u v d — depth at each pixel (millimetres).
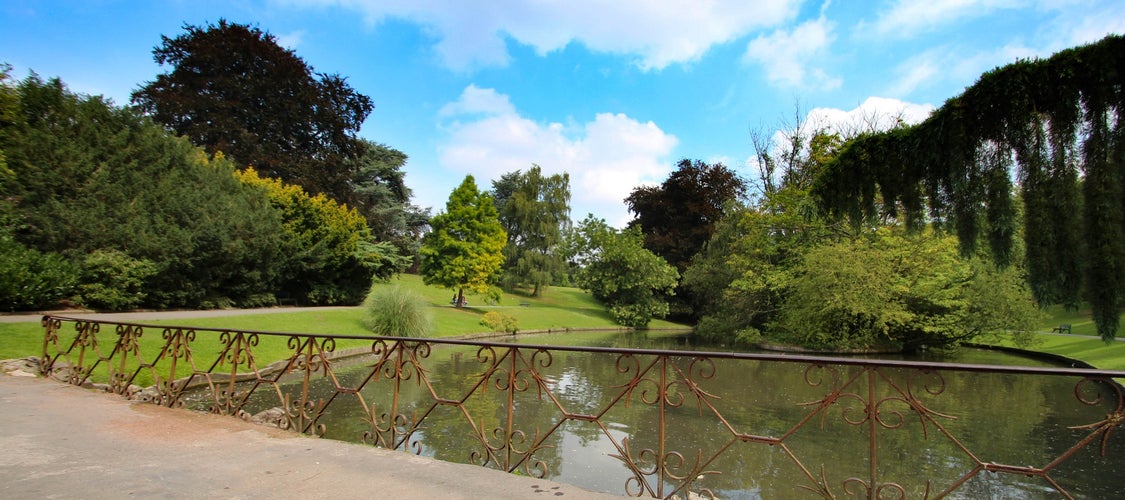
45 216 13406
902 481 5367
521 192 39812
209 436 3789
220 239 16875
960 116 7055
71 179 14297
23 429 3812
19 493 2525
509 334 23938
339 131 33344
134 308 14938
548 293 43531
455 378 10758
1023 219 6715
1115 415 2209
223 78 29156
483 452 5891
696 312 36750
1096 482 5344
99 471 2916
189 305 16875
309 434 4152
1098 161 6020
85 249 14016
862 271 17641
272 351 11805
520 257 39594
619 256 33781
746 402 9156
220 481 2816
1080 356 14898
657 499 2977
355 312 19406
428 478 2953
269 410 6566
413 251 41406
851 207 9016
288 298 22031
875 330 18406
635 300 34125
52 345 8922
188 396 7949
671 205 38219
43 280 12164
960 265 17938
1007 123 6742
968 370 2346
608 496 2793
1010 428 7559
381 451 3473
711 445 6500
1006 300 17344
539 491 2801
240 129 28234
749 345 22719
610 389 10055
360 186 42031
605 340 24188
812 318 19500
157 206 15953
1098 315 5965
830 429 7332
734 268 25000
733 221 27984
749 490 5066
